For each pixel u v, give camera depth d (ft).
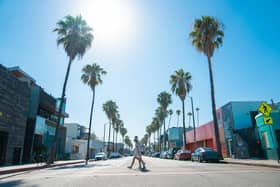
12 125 71.72
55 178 28.14
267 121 47.37
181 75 131.95
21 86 77.92
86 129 238.68
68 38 80.18
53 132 110.32
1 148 66.85
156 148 311.88
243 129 80.23
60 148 121.60
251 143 75.56
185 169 38.17
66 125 187.11
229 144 93.61
